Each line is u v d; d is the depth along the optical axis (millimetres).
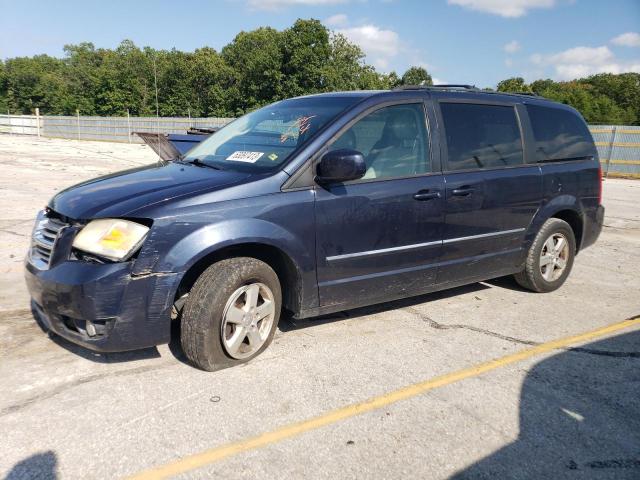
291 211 3613
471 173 4609
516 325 4633
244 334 3580
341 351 3945
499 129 4945
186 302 3432
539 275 5371
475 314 4863
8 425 2863
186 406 3115
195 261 3285
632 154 19922
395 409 3205
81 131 38969
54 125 40188
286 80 59719
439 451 2828
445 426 3057
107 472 2543
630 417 3238
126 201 3352
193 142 6422
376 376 3596
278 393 3311
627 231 9211
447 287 4680
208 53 79750
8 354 3652
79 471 2539
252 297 3578
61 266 3232
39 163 16375
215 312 3389
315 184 3760
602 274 6398
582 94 89562
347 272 3955
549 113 5465
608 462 2803
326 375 3570
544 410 3270
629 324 4750
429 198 4273
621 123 87938
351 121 4000
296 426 2984
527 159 5109
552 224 5348
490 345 4188
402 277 4273
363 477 2598
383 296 4250
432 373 3680
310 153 3775
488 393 3443
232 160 4023
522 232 5098
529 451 2863
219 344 3469
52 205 3650
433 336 4312
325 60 60750
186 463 2631
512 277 5965
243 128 4594
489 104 4926
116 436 2811
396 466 2691
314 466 2660
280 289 3754
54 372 3438
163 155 6461
